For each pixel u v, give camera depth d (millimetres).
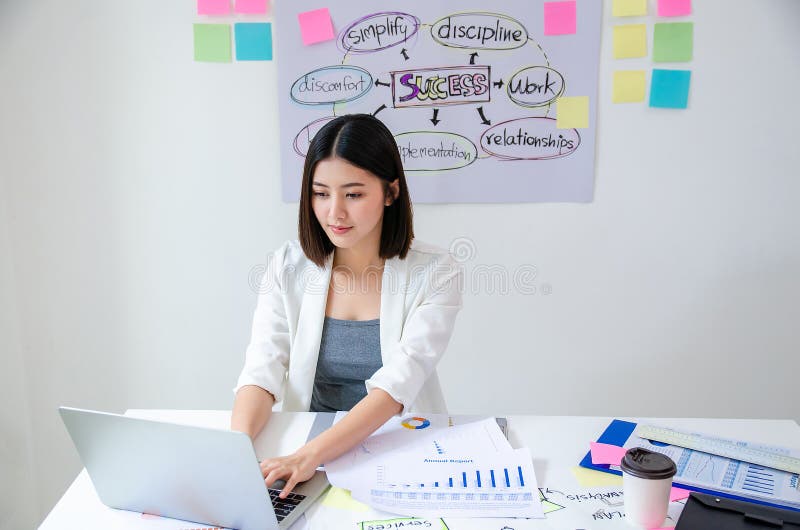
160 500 909
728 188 1860
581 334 1966
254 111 1851
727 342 1958
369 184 1168
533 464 1045
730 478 984
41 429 2033
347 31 1794
